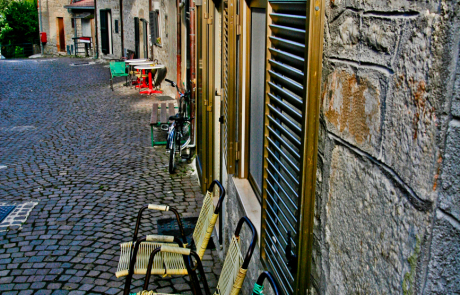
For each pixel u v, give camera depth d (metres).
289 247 1.98
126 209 5.75
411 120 1.13
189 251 3.06
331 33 1.63
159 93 14.66
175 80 12.83
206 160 5.60
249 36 3.48
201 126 6.19
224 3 4.25
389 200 1.23
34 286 4.01
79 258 4.51
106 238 4.95
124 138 9.36
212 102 5.28
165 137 9.39
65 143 9.04
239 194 3.49
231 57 3.57
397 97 1.19
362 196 1.40
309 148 1.71
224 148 4.60
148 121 10.90
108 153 8.30
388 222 1.24
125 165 7.58
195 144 7.54
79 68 21.70
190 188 6.50
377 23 1.30
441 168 1.03
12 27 34.81
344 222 1.53
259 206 3.24
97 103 13.22
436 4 1.04
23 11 34.81
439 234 1.03
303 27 1.82
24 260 4.45
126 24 19.08
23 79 18.27
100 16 23.02
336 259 1.60
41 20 31.05
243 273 2.30
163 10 13.84
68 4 29.42
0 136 9.60
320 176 1.76
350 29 1.48
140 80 15.81
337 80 1.58
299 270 1.82
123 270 3.37
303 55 1.80
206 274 4.25
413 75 1.12
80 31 28.36
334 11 1.60
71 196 6.20
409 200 1.14
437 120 1.03
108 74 19.61
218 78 5.22
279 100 2.16
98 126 10.48
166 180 6.84
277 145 2.38
